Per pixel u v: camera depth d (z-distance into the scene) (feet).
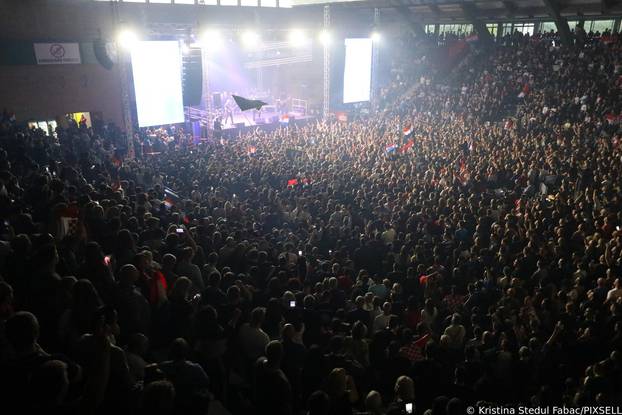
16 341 11.84
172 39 100.94
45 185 30.71
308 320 23.95
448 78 124.77
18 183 34.78
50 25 86.79
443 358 23.26
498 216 47.83
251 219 45.06
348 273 34.12
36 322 12.10
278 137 92.84
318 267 34.50
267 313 22.34
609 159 63.41
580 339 25.57
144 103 96.22
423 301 32.55
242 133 116.37
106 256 23.24
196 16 107.04
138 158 80.18
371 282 32.55
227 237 33.53
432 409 17.10
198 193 52.21
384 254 37.96
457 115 109.91
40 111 87.71
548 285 30.96
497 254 37.86
